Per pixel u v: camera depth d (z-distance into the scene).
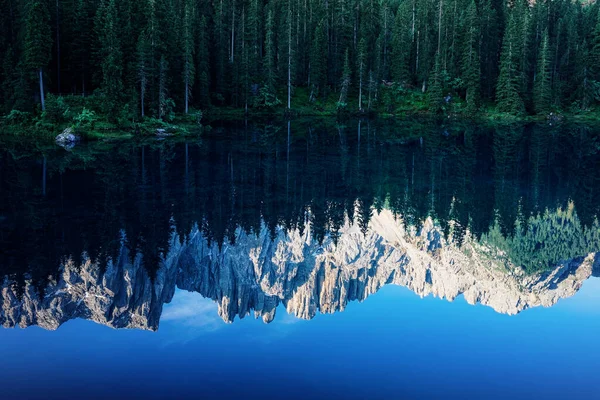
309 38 91.69
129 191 30.91
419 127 70.88
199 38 75.81
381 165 41.81
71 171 36.03
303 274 22.44
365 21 96.50
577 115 85.56
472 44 87.69
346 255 24.80
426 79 90.31
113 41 56.91
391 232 27.66
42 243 21.83
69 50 63.69
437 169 40.72
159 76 59.78
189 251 22.64
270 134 60.09
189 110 68.56
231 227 25.95
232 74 82.44
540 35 94.69
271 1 95.50
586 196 33.25
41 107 55.22
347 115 84.31
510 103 85.06
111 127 55.19
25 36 56.91
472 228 28.20
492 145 53.75
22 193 29.52
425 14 92.88
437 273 23.23
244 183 34.31
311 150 48.41
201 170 37.81
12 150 44.88
